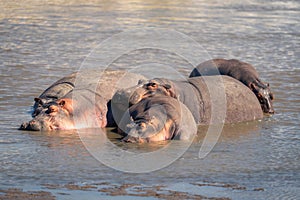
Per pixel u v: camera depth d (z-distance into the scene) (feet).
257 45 310.24
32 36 318.24
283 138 161.79
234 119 180.65
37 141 151.74
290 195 118.11
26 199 111.45
